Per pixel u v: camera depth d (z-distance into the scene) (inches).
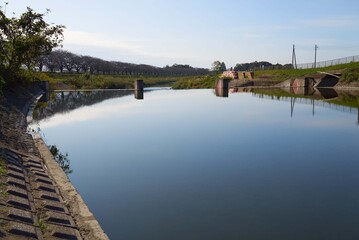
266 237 295.0
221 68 4448.8
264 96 2030.0
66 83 2623.0
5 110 729.6
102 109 1358.3
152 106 1485.0
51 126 931.3
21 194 296.7
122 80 3225.9
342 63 2650.1
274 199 389.4
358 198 391.9
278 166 531.2
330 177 475.5
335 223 324.5
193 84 3243.1
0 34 1284.4
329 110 1288.1
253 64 5039.4
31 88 1615.4
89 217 304.7
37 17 1354.6
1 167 340.2
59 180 405.7
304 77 2527.1
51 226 261.0
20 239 224.5
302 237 295.7
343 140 734.5
